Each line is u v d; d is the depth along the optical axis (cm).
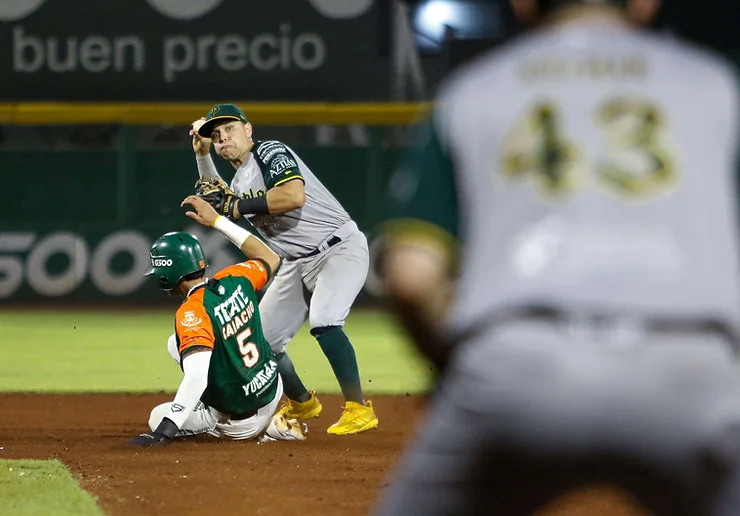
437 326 754
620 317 697
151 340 4784
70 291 6512
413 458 750
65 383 3434
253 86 6431
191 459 1914
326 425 2491
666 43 774
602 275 702
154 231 6481
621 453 700
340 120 6350
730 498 711
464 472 727
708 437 689
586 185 720
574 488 740
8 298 6512
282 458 1944
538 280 707
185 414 2066
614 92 743
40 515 1404
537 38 782
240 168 2392
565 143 730
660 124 734
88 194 6506
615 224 712
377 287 6425
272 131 6556
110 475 1734
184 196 6456
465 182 746
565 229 714
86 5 6412
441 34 6500
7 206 6519
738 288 713
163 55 6438
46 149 6494
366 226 6419
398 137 6400
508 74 761
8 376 3622
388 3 6381
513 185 730
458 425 717
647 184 719
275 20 6397
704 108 739
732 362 704
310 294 2439
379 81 6400
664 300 697
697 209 717
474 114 749
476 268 730
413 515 745
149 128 6531
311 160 6444
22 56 6431
